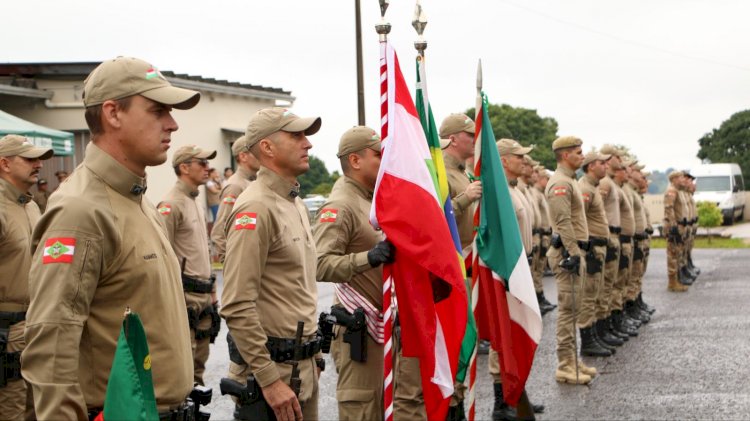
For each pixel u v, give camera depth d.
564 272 8.50
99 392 2.98
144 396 2.58
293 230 4.50
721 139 61.84
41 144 14.66
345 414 5.11
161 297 3.10
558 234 8.62
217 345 10.54
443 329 4.55
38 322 2.78
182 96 3.03
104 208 2.95
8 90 18.98
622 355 9.79
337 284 5.19
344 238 5.09
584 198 9.77
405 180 4.47
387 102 4.59
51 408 2.73
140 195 3.14
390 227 4.43
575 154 8.95
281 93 25.12
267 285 4.39
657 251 25.72
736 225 37.94
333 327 5.02
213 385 8.36
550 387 8.24
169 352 3.10
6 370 5.78
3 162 6.05
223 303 4.21
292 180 4.59
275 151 4.50
